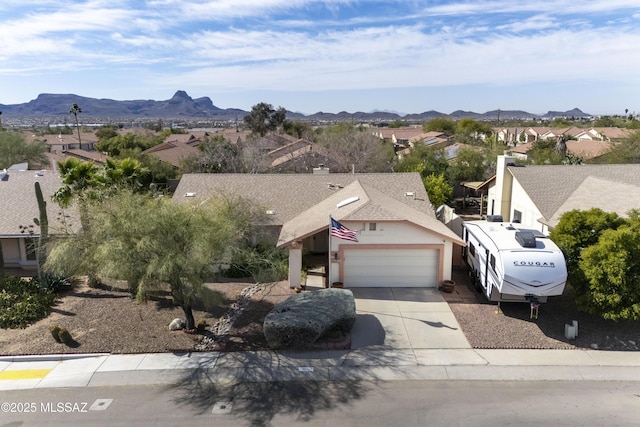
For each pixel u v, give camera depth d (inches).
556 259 638.5
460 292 784.9
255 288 807.7
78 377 537.3
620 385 514.9
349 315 625.9
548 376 533.0
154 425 448.8
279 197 1052.5
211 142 2155.5
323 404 482.9
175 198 1034.1
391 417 458.9
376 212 786.8
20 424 450.9
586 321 665.6
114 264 571.2
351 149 2058.3
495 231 762.8
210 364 564.7
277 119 3823.8
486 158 1756.9
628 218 685.9
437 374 538.3
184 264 577.3
